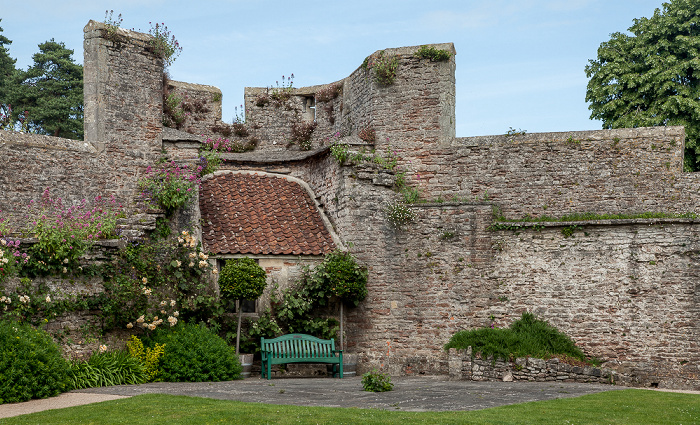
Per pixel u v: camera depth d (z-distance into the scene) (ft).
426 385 38.78
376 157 51.98
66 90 90.27
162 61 50.96
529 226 47.60
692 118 65.57
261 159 58.75
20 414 27.43
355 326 49.29
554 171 49.29
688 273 43.88
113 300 40.50
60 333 37.73
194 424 24.81
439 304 48.67
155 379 39.60
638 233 45.27
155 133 50.19
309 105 69.36
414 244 49.60
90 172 46.42
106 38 47.78
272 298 47.91
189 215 48.85
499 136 50.80
